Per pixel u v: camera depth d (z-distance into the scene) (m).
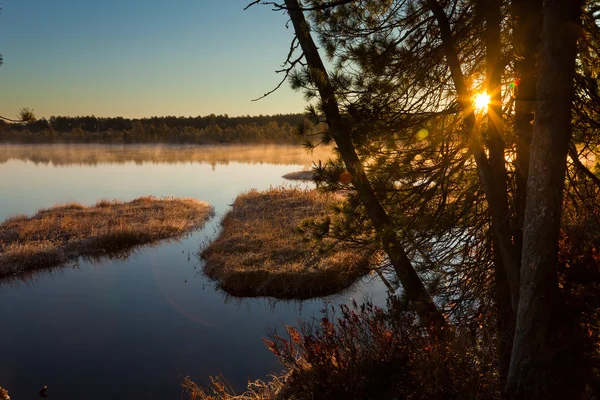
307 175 41.06
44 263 13.72
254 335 8.77
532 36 3.79
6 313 10.11
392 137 5.09
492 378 3.81
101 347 8.34
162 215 20.81
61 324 9.43
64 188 35.22
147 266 13.74
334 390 4.42
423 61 5.03
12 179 42.88
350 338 5.01
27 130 157.25
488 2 4.07
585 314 3.93
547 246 3.04
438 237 5.23
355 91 5.11
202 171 51.94
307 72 5.10
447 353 4.07
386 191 5.27
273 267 12.04
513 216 4.04
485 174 4.00
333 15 5.38
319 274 11.27
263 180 40.28
